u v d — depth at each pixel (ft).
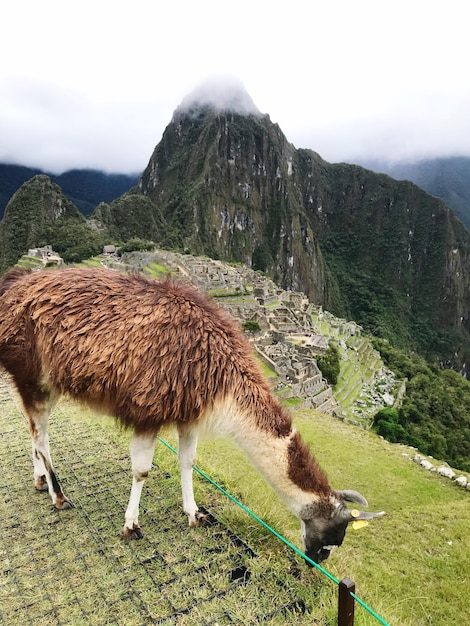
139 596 10.25
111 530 12.34
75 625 9.42
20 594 10.18
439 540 20.70
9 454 16.16
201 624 9.58
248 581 10.81
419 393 134.41
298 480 10.69
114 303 10.96
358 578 16.07
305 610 10.17
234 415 10.75
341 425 41.29
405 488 28.25
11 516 12.76
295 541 12.77
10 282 12.56
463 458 100.73
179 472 15.56
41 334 11.01
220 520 13.11
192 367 10.42
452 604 16.30
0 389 22.21
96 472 15.31
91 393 10.75
